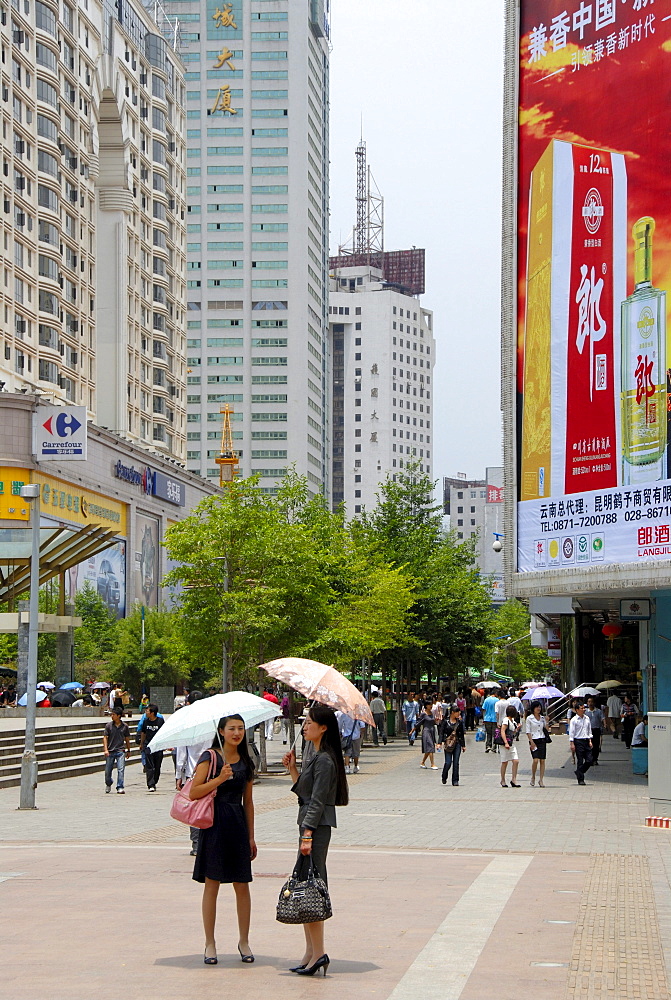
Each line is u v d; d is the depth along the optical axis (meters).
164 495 80.00
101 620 67.31
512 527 33.72
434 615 53.34
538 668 106.06
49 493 57.50
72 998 8.75
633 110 30.14
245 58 147.00
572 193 31.98
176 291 97.56
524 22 34.09
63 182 72.12
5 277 62.81
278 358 145.38
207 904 10.02
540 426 32.78
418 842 18.25
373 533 54.62
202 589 33.25
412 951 10.36
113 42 81.88
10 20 63.56
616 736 47.03
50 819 22.39
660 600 33.47
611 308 30.38
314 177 153.50
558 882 14.18
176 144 98.00
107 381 81.56
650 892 13.44
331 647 34.88
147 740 28.78
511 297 34.53
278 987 9.12
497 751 43.41
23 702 48.16
